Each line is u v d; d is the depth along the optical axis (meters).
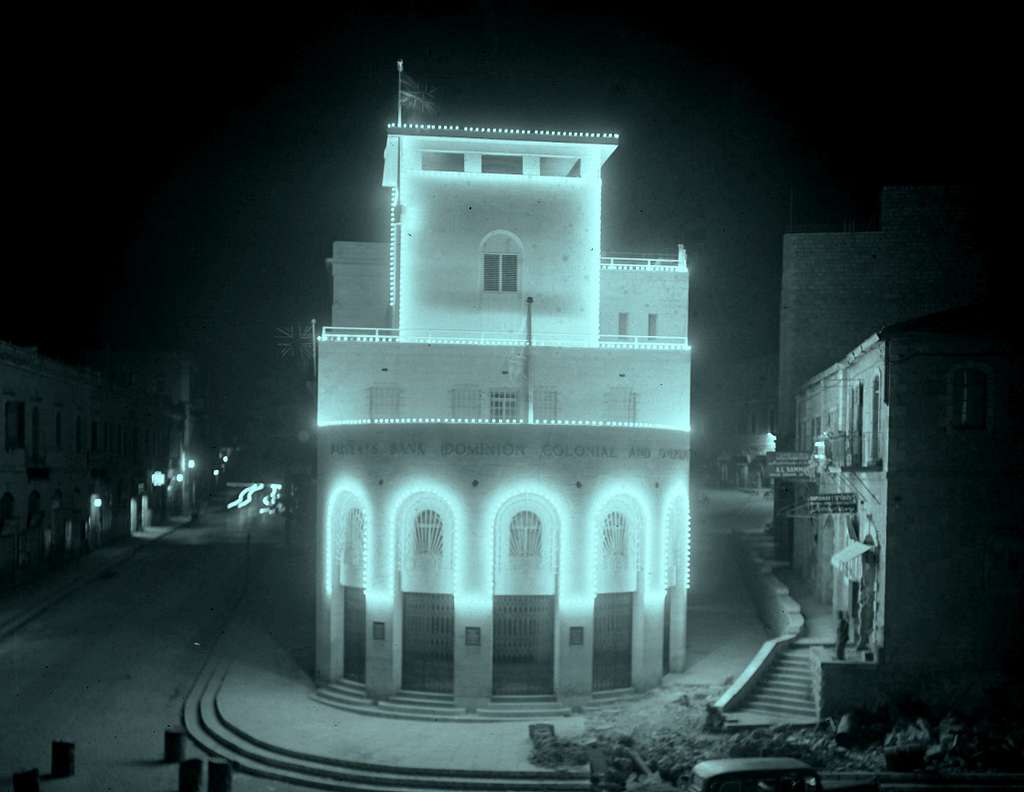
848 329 45.16
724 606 41.47
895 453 28.19
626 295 39.44
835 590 34.91
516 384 36.16
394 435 32.81
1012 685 27.41
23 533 47.03
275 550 57.94
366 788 25.80
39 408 48.72
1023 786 23.83
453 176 37.44
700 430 75.44
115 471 62.75
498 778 25.98
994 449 27.94
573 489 32.41
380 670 32.44
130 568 52.19
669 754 26.11
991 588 27.84
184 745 27.16
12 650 37.12
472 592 31.91
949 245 44.66
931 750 25.48
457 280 37.28
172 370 80.94
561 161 39.44
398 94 39.66
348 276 43.41
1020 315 27.95
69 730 29.38
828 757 25.62
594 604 32.62
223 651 38.16
